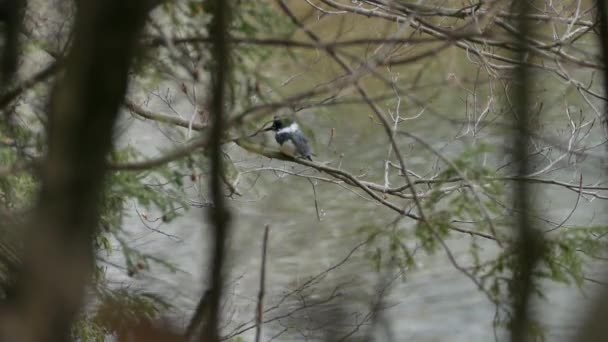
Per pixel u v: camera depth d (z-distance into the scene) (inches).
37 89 375.2
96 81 197.0
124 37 197.6
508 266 309.9
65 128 197.6
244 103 367.2
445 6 531.8
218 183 172.7
